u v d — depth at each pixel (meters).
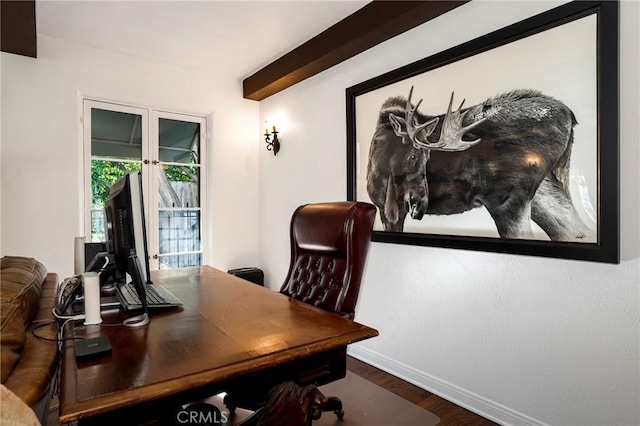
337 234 1.53
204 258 3.73
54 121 2.84
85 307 1.19
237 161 3.83
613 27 1.51
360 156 2.70
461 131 2.07
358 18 2.47
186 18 2.56
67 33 2.78
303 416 0.83
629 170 1.50
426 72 2.25
